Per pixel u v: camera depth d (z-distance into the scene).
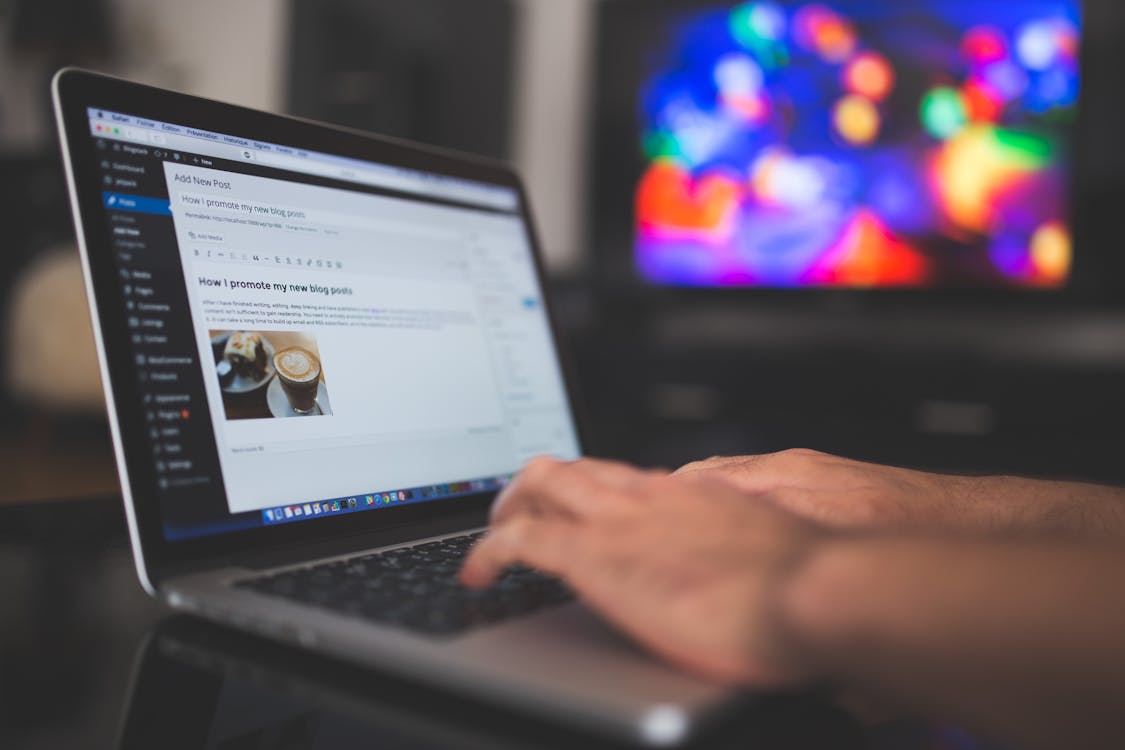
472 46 3.58
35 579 0.55
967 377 3.01
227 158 0.62
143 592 0.53
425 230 0.75
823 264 3.18
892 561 0.32
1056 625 0.28
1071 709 0.27
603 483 0.41
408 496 0.65
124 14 4.29
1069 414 2.90
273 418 0.58
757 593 0.33
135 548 0.49
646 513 0.38
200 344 0.56
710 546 0.36
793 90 3.16
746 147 3.24
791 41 3.15
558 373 0.83
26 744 0.33
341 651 0.39
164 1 4.26
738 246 3.28
